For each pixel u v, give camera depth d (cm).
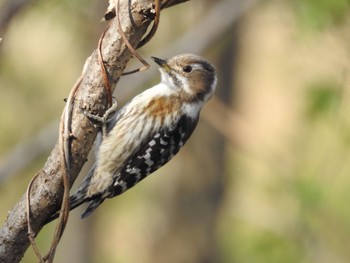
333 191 1341
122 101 1286
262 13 1393
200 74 1019
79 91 712
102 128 914
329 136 1299
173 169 1520
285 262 1339
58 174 708
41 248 1473
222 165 1520
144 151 963
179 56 1025
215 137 1502
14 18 1112
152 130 970
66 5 1306
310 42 1198
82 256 1558
